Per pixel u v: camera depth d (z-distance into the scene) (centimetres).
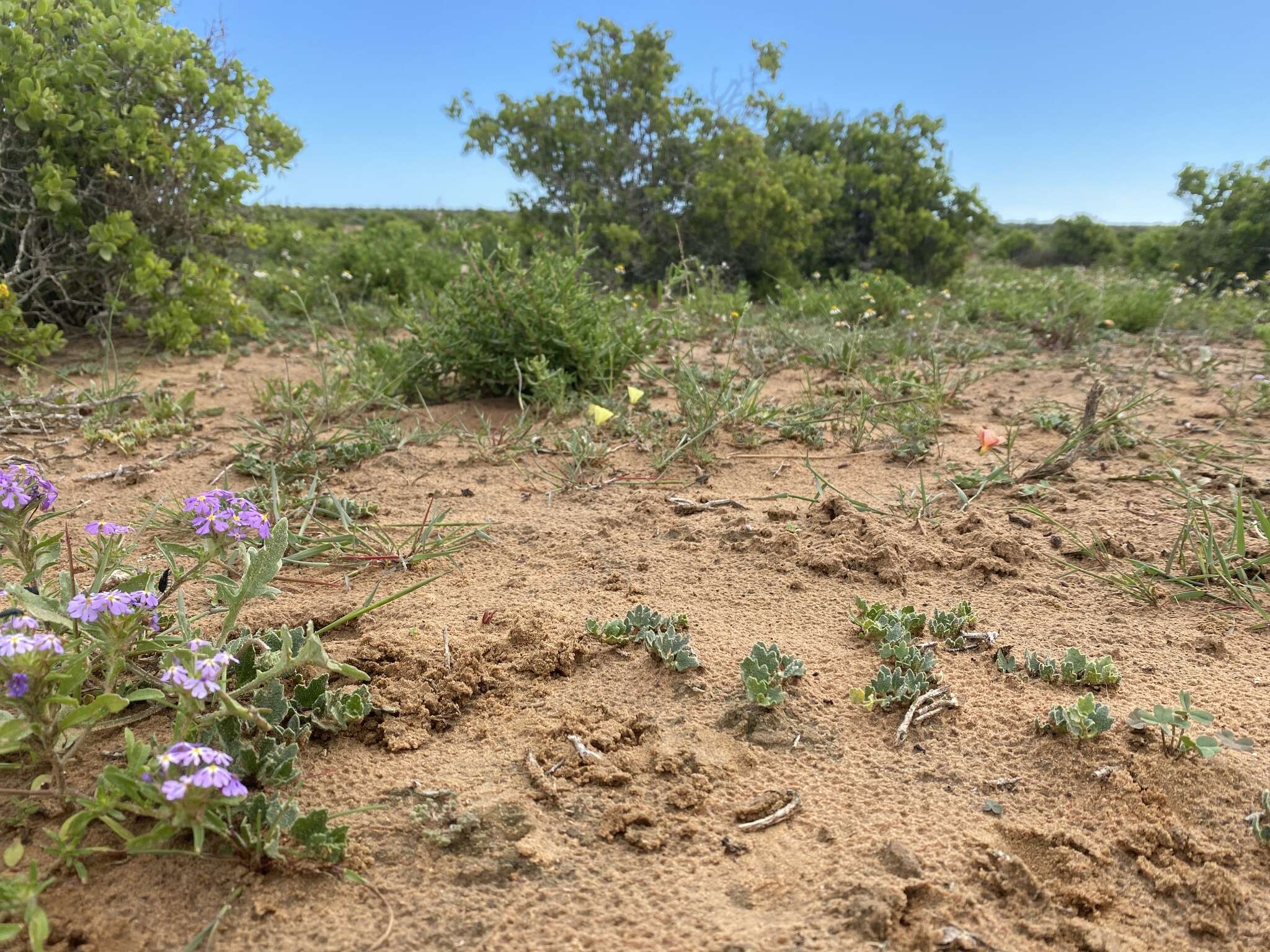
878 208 1337
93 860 150
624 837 162
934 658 216
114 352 601
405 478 360
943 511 319
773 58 1208
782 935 140
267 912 142
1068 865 156
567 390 484
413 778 176
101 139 582
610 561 280
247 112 664
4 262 599
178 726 155
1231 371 602
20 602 169
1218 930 144
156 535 291
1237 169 1236
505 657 219
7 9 545
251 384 538
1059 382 564
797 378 560
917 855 157
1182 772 176
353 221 2577
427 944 138
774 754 186
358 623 236
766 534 295
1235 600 251
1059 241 1950
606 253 1158
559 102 1178
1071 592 259
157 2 652
